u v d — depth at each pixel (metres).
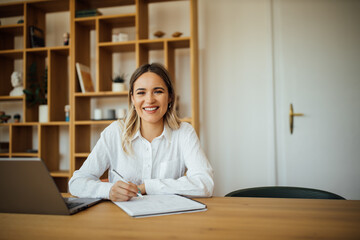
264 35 2.74
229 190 2.74
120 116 2.62
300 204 0.92
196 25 2.61
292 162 2.66
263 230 0.65
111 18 2.58
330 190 2.59
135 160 1.31
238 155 2.74
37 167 0.77
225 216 0.77
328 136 2.62
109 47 2.65
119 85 2.61
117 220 0.73
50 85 2.69
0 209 0.82
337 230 0.66
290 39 2.71
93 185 1.01
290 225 0.69
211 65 2.81
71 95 2.60
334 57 2.64
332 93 2.63
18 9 2.87
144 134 1.35
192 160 1.25
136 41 2.50
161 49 2.79
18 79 2.79
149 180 1.07
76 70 2.64
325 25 2.65
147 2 2.73
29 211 0.80
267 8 2.73
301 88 2.68
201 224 0.70
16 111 3.09
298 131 2.66
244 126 2.75
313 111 2.65
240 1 2.79
